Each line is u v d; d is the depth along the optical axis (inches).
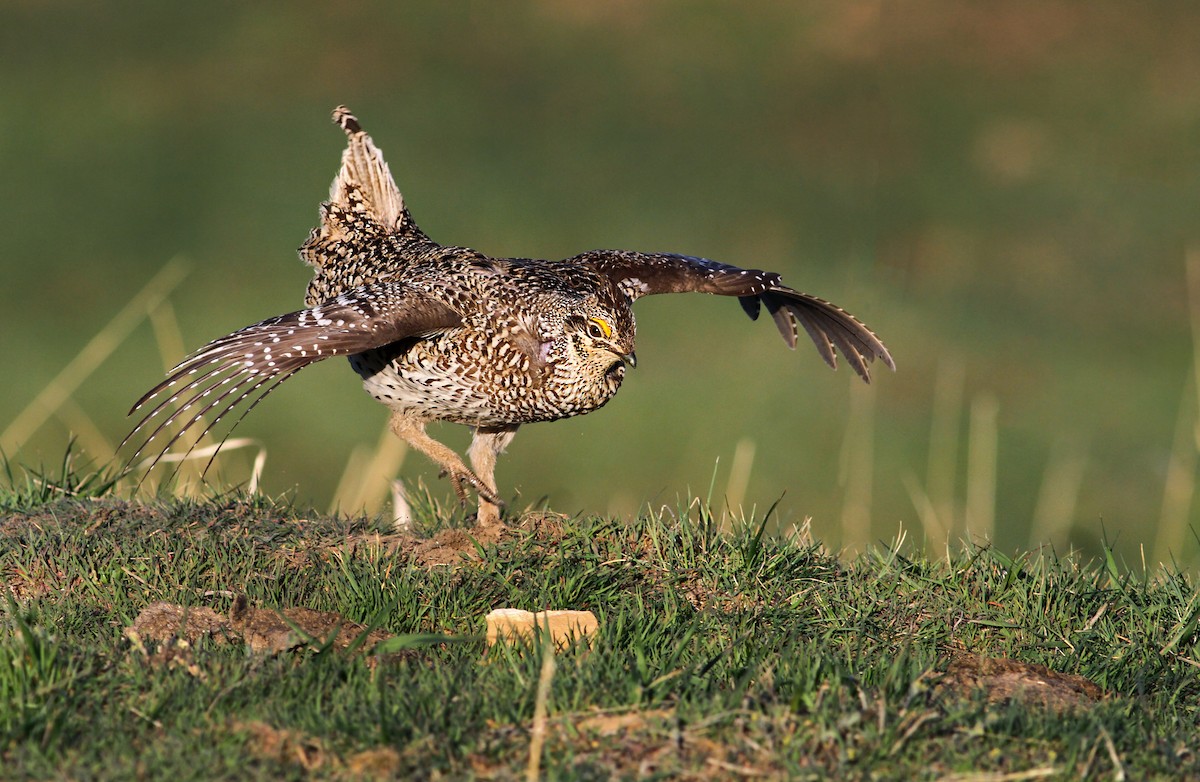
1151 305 927.0
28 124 1098.7
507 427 407.2
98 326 853.2
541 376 382.0
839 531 617.0
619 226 1003.9
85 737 248.7
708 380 813.2
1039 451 754.2
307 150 1087.6
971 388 821.2
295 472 705.0
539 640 287.0
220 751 241.9
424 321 368.2
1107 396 815.7
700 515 374.6
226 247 954.1
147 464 452.8
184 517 370.0
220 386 341.7
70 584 335.6
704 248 984.9
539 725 239.6
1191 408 799.7
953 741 250.8
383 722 246.2
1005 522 688.4
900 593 349.4
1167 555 590.2
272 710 257.9
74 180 1019.3
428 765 240.1
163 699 259.6
